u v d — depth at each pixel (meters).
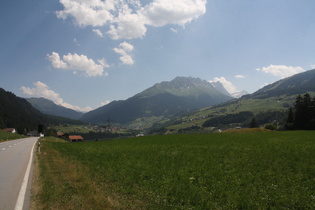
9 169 17.67
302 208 10.30
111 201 10.27
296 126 106.06
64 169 17.80
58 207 9.22
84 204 9.63
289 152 27.89
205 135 69.06
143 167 19.75
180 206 10.24
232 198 11.20
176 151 32.47
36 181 13.52
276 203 10.66
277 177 15.76
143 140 59.78
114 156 27.73
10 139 77.62
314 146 33.59
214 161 23.00
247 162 22.12
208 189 12.95
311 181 14.73
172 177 15.85
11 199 10.16
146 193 12.01
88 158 25.91
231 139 51.09
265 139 47.88
